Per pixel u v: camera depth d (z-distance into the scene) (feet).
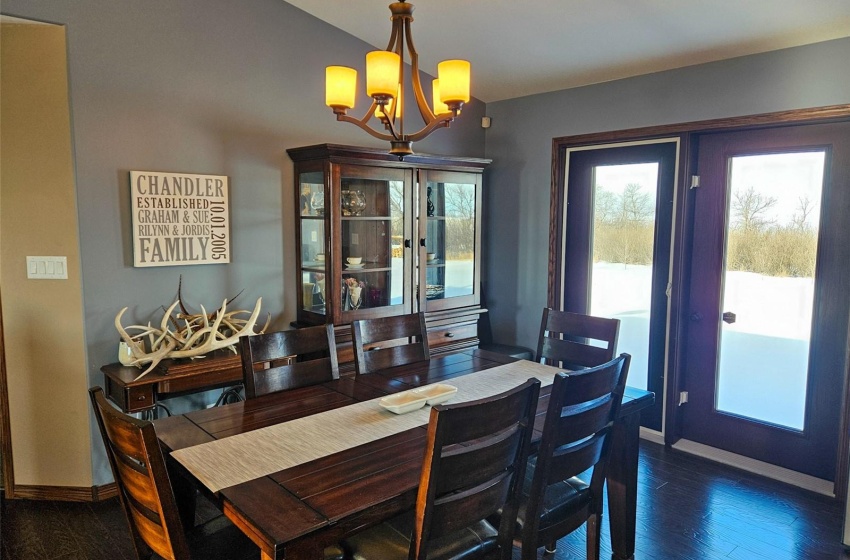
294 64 11.10
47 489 9.34
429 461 4.53
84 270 8.91
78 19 8.55
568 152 12.96
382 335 8.64
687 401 11.48
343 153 10.45
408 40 6.95
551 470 5.82
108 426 4.78
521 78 12.57
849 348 9.07
